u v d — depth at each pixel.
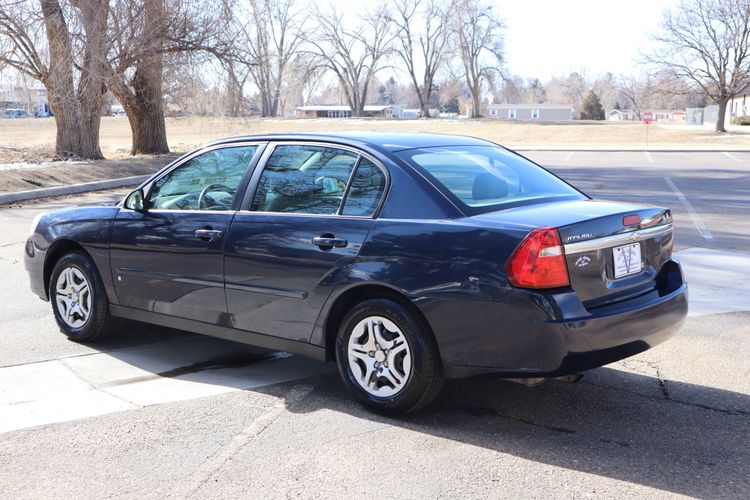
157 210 5.39
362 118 87.88
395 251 4.17
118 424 4.30
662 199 14.94
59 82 21.70
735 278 7.82
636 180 19.62
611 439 4.02
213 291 4.98
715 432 4.11
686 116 79.00
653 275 4.41
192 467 3.76
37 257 6.06
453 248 4.01
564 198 4.68
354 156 4.59
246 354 5.64
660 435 4.07
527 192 4.62
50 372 5.23
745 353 5.46
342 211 4.50
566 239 3.87
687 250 9.38
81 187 18.06
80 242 5.71
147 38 22.09
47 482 3.63
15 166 20.52
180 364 5.40
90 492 3.52
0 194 15.70
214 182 5.15
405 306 4.18
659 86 50.66
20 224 12.48
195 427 4.25
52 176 18.86
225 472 3.70
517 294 3.82
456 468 3.70
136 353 5.66
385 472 3.66
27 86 22.30
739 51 47.72
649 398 4.62
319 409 4.50
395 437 4.07
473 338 3.97
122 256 5.47
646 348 4.18
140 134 27.58
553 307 3.79
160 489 3.54
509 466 3.71
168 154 27.08
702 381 4.91
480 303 3.91
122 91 25.27
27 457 3.90
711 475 3.60
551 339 3.79
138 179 20.48
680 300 4.35
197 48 23.39
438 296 4.01
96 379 5.08
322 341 4.52
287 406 4.55
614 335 3.93
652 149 35.19
